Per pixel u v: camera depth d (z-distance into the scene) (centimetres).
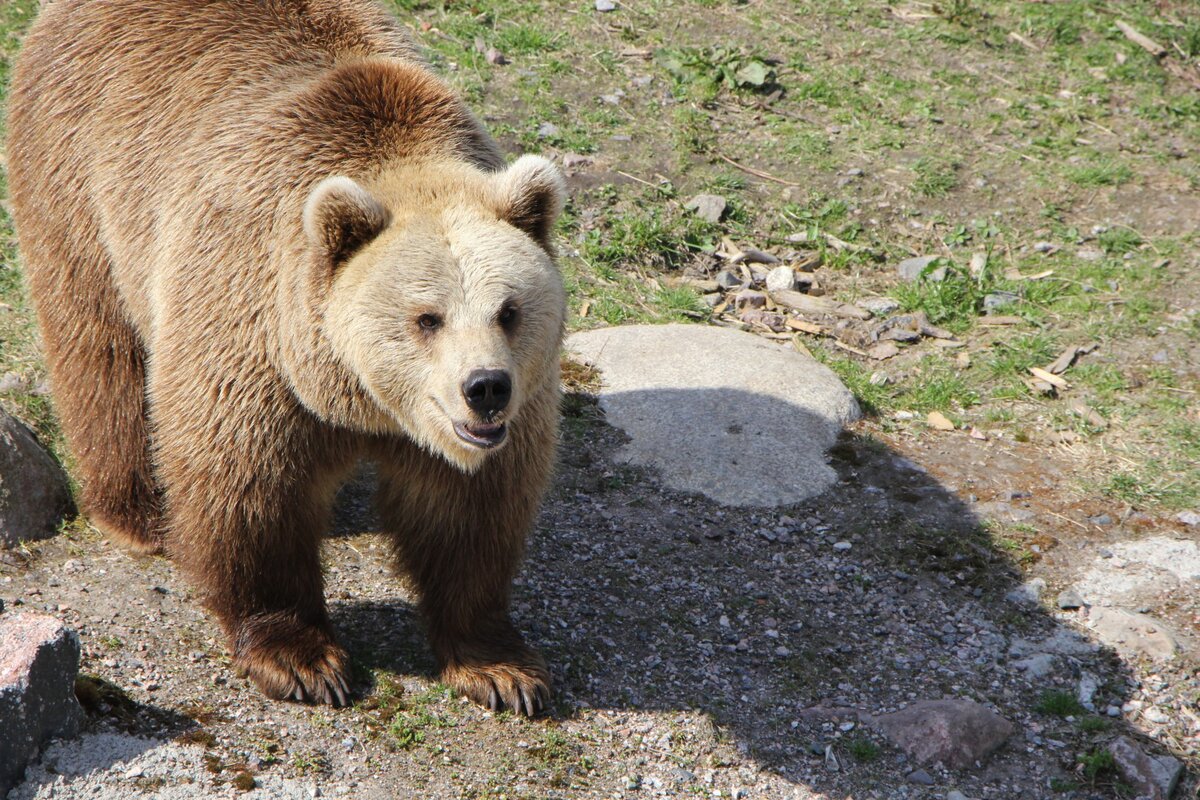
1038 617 1048
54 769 735
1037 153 1783
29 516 993
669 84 1822
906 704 945
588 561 1070
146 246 919
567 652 954
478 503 867
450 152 863
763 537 1127
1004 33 2059
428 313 748
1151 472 1235
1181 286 1538
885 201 1659
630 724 887
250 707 841
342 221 760
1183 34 2091
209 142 881
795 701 938
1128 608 1060
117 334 980
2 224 1405
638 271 1512
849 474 1216
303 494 852
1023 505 1184
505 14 1917
